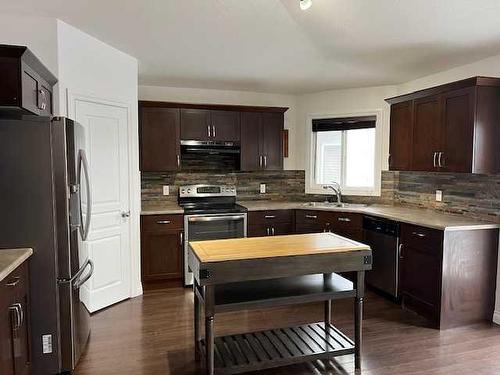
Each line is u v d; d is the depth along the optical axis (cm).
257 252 238
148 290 413
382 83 462
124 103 362
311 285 258
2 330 187
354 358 265
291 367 258
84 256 274
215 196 498
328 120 512
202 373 250
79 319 264
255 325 322
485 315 329
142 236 414
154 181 483
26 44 279
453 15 261
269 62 384
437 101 347
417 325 323
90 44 319
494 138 312
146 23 291
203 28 300
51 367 241
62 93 290
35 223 234
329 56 361
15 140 229
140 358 270
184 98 493
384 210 418
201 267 220
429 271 327
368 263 250
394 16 272
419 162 373
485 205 339
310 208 460
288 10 270
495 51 325
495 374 248
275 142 497
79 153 259
